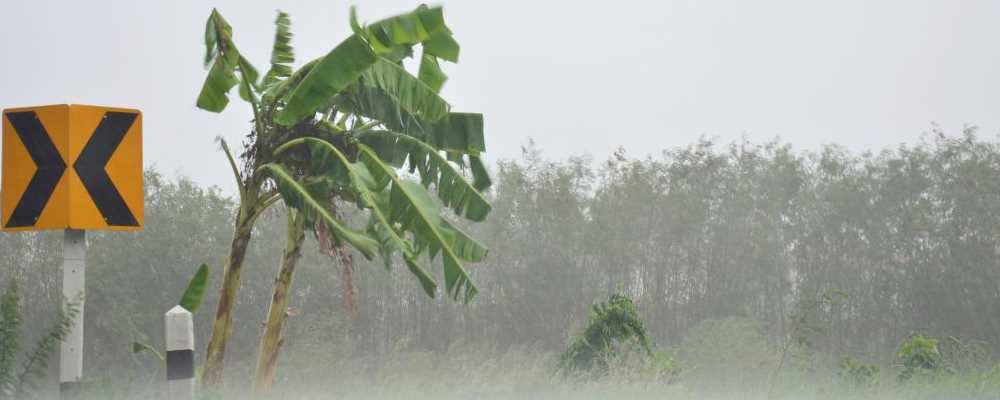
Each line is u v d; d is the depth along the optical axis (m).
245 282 32.28
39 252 30.11
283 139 11.04
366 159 11.09
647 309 34.38
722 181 35.38
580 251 33.81
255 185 10.85
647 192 34.56
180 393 4.91
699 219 34.53
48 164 5.51
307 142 10.89
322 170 10.64
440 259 32.59
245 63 10.97
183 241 31.38
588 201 34.81
